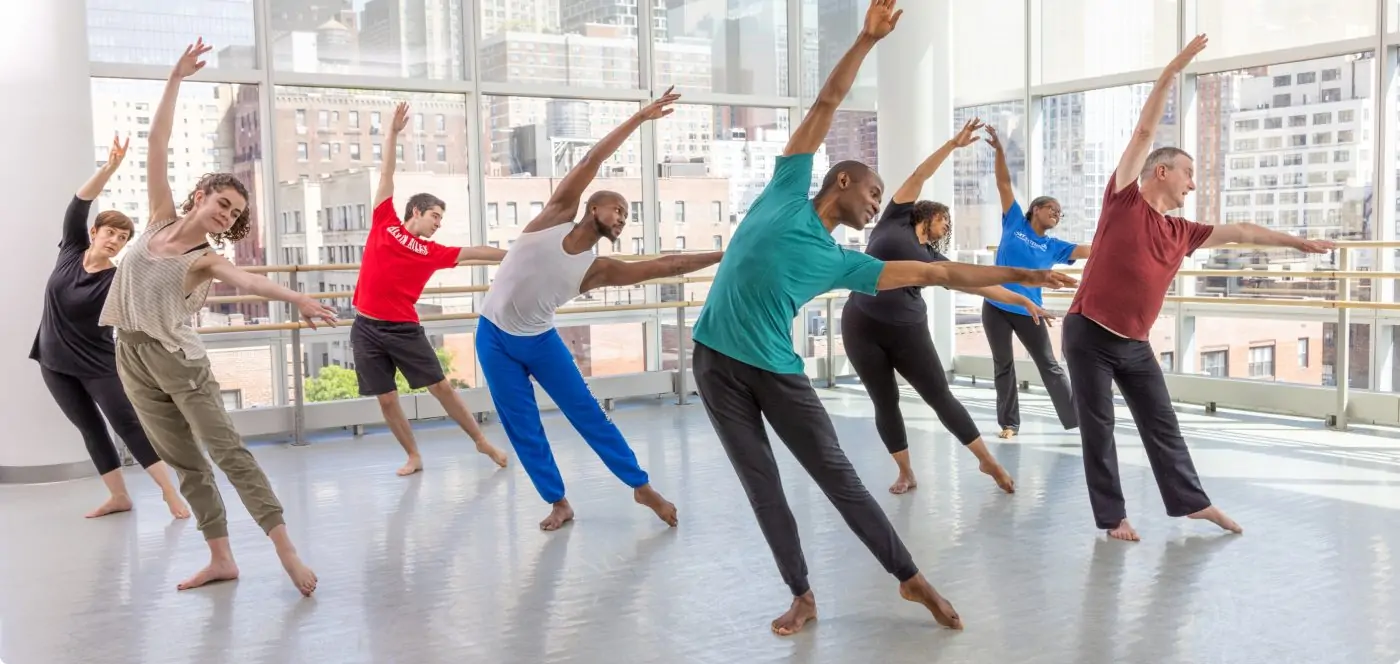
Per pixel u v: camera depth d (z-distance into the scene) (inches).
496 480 205.0
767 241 113.8
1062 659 111.9
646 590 138.4
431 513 180.7
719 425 120.6
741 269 115.3
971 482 192.1
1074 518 166.9
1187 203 287.3
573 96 301.0
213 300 232.8
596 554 154.7
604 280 158.2
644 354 316.2
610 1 306.3
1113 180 151.9
